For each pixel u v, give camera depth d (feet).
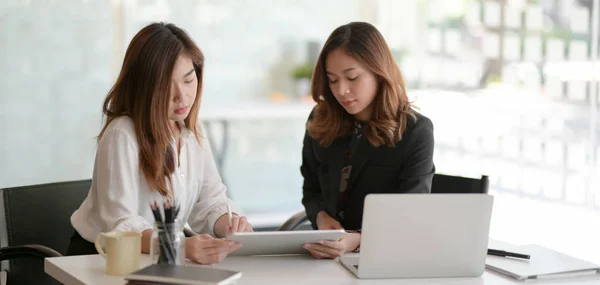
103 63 13.15
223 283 4.92
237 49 16.52
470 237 5.69
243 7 16.42
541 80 13.62
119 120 6.52
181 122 7.12
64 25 12.71
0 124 12.40
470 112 15.47
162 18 15.07
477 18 15.17
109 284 5.24
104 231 6.38
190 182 7.10
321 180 7.78
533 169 13.88
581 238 12.57
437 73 16.43
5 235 7.17
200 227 7.23
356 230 7.17
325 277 5.67
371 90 7.08
